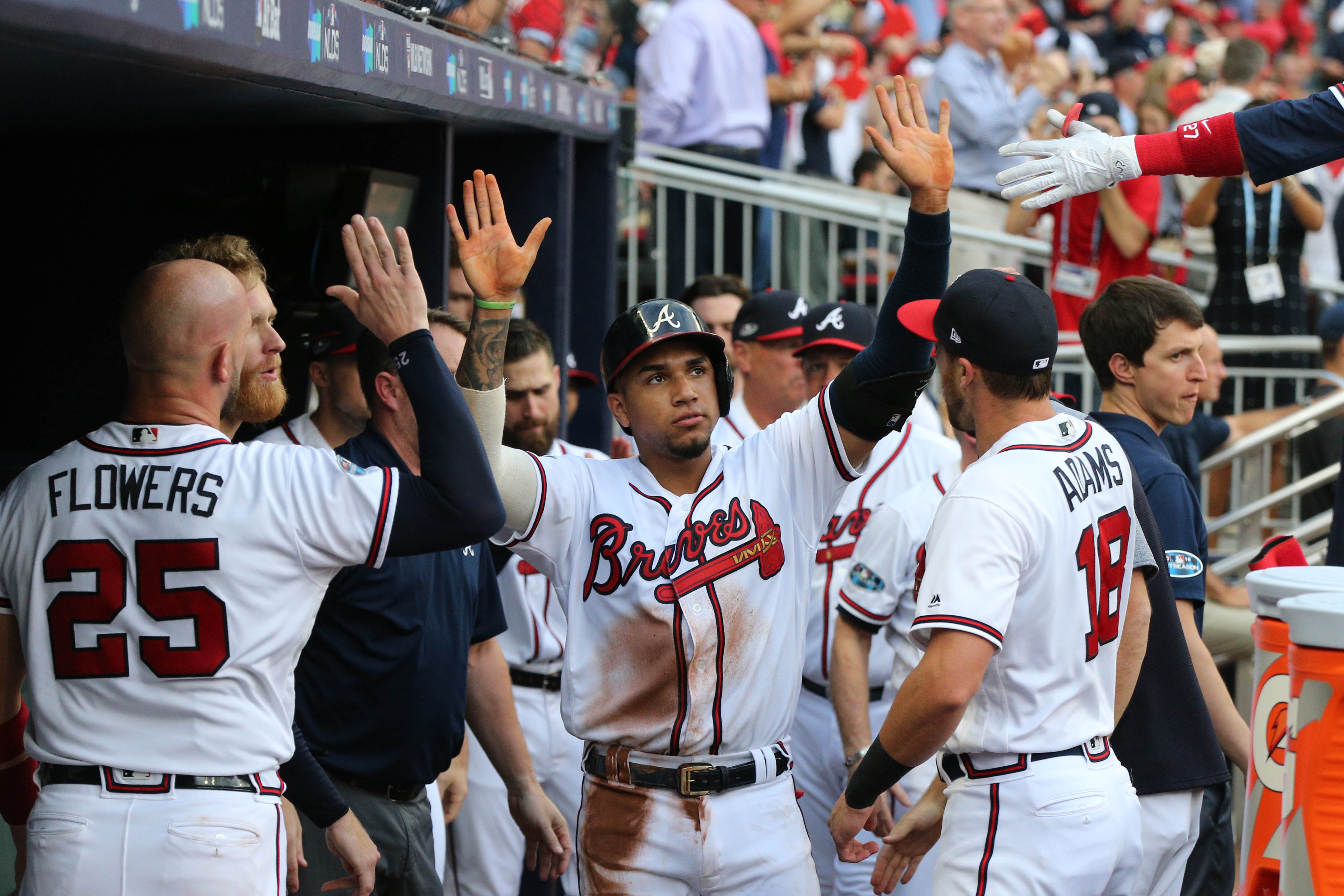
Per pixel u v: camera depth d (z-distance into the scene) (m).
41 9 3.47
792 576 5.48
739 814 5.27
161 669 4.18
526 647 7.85
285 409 7.37
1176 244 16.14
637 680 5.27
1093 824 4.95
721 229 13.08
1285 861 4.59
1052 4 21.94
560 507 5.28
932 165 5.23
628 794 5.29
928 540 5.11
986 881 4.94
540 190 8.44
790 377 8.42
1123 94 18.88
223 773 4.22
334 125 6.64
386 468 4.46
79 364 7.13
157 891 4.10
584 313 9.59
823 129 16.70
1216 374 8.70
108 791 4.16
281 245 6.80
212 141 6.87
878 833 6.86
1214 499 11.24
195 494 4.23
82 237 7.06
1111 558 5.18
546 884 8.41
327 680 5.73
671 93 13.27
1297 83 21.55
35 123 6.48
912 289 5.36
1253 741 5.50
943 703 4.72
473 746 7.83
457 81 6.39
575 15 8.69
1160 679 5.73
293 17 4.74
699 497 5.39
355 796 5.80
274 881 4.36
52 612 4.24
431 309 6.45
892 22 19.05
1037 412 5.27
